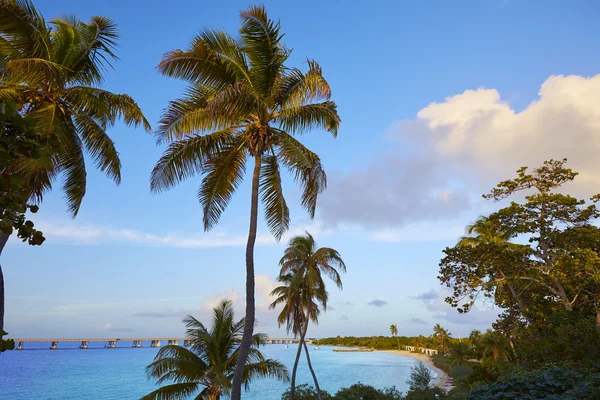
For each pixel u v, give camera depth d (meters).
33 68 10.75
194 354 19.50
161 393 17.41
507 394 6.58
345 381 63.19
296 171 13.05
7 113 2.83
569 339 14.45
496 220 26.62
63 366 94.75
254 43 13.04
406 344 179.38
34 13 11.78
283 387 59.88
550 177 26.97
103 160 13.88
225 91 11.30
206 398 19.14
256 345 20.34
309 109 12.90
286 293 28.69
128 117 13.45
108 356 138.38
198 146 12.92
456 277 25.55
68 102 12.83
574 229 23.52
